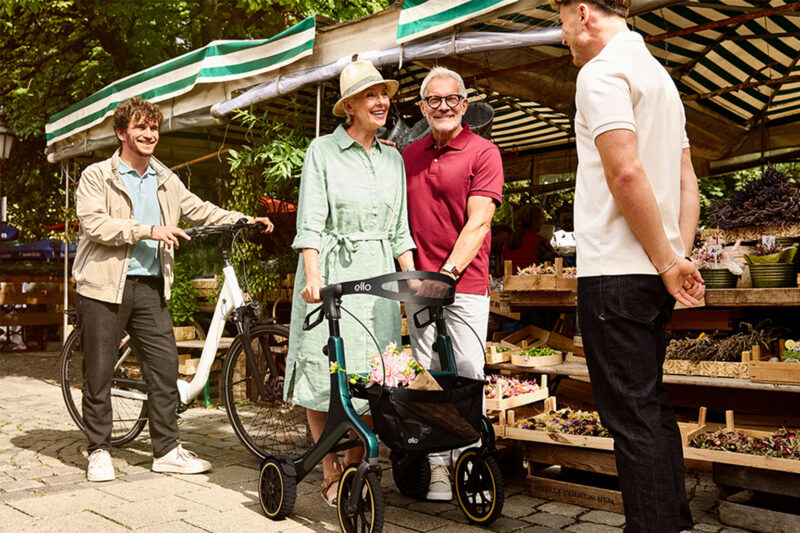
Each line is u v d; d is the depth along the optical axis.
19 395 6.78
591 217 2.15
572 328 4.57
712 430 3.60
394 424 2.50
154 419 3.88
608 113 1.99
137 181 3.96
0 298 11.46
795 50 6.52
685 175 2.32
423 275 2.64
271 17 12.13
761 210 3.62
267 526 2.90
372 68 3.10
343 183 3.09
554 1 2.28
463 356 3.25
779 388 3.15
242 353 4.37
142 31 11.78
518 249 6.21
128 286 3.82
